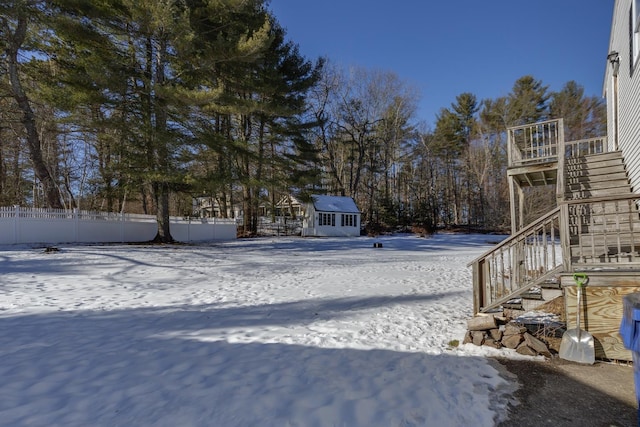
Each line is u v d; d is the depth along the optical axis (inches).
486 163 1390.3
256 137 918.4
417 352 150.5
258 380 122.7
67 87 479.8
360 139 1309.1
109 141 581.3
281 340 164.9
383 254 579.8
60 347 152.4
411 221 1328.7
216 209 1454.2
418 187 1552.7
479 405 107.1
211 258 461.7
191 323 191.0
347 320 197.6
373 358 143.6
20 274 309.9
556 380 125.0
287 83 842.8
